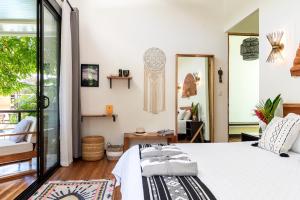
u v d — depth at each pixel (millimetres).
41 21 2838
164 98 4434
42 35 2859
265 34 3221
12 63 4703
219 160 1843
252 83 6531
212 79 4539
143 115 4391
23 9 3600
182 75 4492
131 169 1577
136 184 1280
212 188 1240
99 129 4293
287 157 1960
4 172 3113
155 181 1300
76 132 3877
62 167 3488
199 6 4539
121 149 4020
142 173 1407
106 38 4301
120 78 4215
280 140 2104
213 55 4508
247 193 1184
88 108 4262
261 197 1136
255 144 2479
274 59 3012
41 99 2848
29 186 2594
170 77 4457
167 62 4445
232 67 6520
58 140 3643
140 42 4375
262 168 1640
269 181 1373
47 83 3189
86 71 4254
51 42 3383
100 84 4289
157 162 1536
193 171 1417
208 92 4602
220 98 4617
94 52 4277
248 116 6547
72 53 3887
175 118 4445
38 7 2791
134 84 4363
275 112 2865
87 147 3840
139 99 4379
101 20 4293
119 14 4332
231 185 1295
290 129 2109
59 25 3668
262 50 3291
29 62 4699
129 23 4352
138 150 2105
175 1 4473
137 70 4367
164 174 1399
